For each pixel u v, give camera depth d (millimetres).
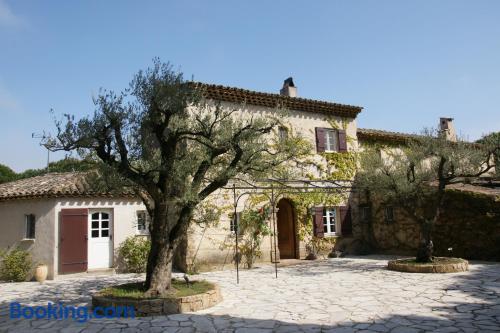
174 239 8336
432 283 9484
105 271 12891
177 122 8742
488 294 8055
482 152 11867
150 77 7965
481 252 12992
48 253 12281
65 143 7398
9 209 13531
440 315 6668
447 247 13938
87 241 12828
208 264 13047
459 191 13664
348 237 16750
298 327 6273
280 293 9070
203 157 8883
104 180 8258
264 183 14109
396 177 12555
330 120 17125
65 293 9781
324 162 16438
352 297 8359
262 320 6770
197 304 7660
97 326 6691
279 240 16719
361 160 14406
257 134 8844
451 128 23406
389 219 16578
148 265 8367
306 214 15766
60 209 12531
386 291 8820
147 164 8359
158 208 8359
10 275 12227
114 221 13320
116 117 7672
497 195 12797
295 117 16109
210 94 13875
